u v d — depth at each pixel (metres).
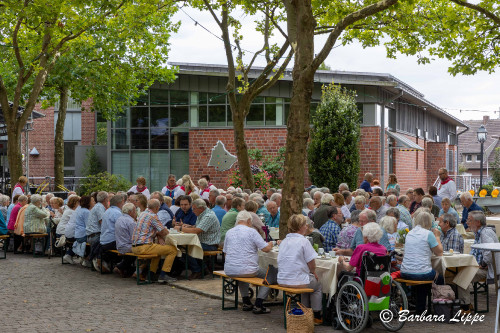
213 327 8.18
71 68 22.16
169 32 23.98
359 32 15.32
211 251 11.96
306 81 10.05
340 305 8.23
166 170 25.55
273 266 8.74
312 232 10.04
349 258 8.80
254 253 9.24
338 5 13.82
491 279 9.08
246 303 9.26
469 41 14.46
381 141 23.34
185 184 16.05
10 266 13.73
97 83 22.50
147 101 25.58
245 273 9.09
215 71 24.47
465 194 13.16
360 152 23.31
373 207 11.06
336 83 23.02
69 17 16.20
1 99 18.81
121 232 11.92
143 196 12.04
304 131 10.15
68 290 10.84
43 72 18.86
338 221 10.41
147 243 11.41
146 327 8.16
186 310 9.23
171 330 8.01
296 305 8.61
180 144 25.41
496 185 30.47
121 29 21.58
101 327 8.15
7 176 23.86
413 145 24.66
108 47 21.92
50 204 16.27
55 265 13.92
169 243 11.48
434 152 34.03
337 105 21.23
